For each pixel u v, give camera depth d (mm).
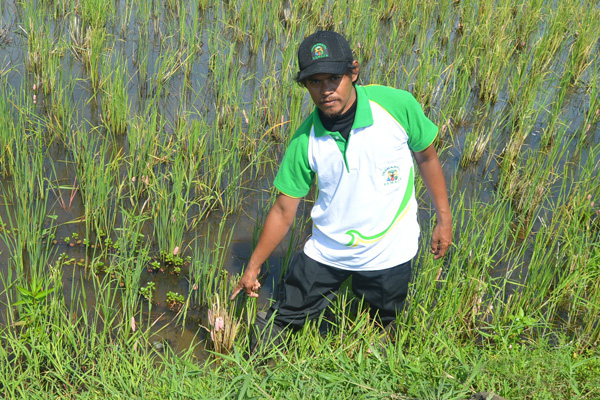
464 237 4262
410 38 8633
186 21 8820
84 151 5270
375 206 2830
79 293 3949
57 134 5625
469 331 3725
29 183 4754
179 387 2941
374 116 2662
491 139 6383
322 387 2828
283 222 3051
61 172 5246
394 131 2715
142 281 4148
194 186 5199
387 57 8016
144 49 7770
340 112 2602
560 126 6512
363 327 3426
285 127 6164
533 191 4992
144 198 5023
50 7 8742
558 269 4219
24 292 3334
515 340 3484
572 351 3402
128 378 3119
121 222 4691
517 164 5750
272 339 3359
